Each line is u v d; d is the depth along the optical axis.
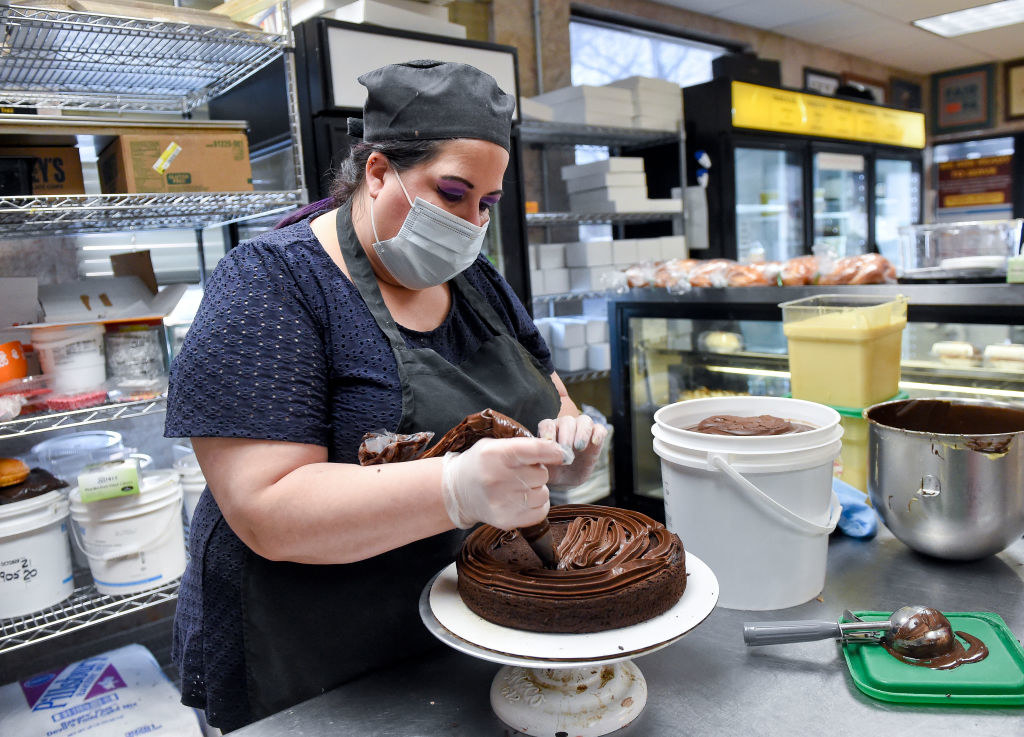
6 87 1.99
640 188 3.48
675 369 2.40
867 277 1.93
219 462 0.78
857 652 0.83
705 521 0.96
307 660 0.92
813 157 4.34
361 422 0.88
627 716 0.73
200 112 2.46
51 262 2.11
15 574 1.63
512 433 0.77
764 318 2.01
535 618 0.70
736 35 5.10
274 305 0.84
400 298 0.98
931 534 1.03
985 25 5.31
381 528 0.73
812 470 0.93
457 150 0.83
